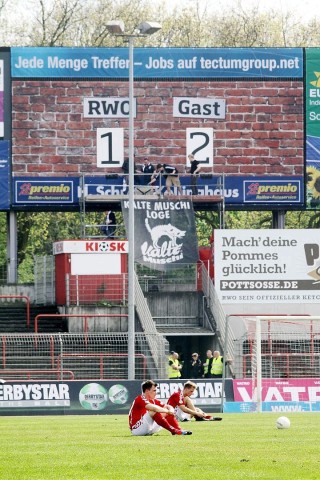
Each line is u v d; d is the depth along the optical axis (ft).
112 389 479.82
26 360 563.89
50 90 649.61
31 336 572.10
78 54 651.25
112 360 570.87
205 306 629.92
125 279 632.38
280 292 632.38
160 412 309.42
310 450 256.52
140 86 653.71
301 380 491.72
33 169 647.97
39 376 555.28
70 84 650.84
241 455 244.22
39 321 627.87
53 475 209.77
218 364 545.44
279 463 226.17
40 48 649.61
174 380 483.10
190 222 649.20
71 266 628.28
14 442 292.81
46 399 475.31
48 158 647.97
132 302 524.52
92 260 630.33
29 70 647.97
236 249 631.56
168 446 269.23
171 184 654.94
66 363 564.30
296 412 472.03
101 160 647.56
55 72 649.61
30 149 647.56
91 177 647.97
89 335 571.28
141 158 652.07
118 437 305.32
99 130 647.56
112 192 647.56
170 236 647.56
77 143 650.02
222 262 630.33
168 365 554.46
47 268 654.53
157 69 653.71
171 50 655.35
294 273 633.61
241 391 487.20
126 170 648.38
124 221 641.81
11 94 647.56
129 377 519.19
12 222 654.12
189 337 640.58
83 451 258.57
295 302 633.20
